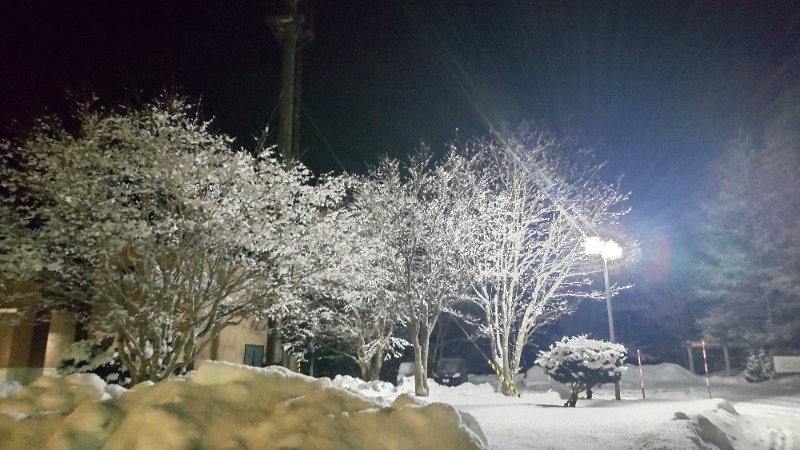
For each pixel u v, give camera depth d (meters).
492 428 10.16
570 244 21.95
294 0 18.70
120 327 13.47
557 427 10.26
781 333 31.83
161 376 13.69
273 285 15.09
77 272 13.93
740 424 12.77
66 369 15.70
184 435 4.34
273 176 15.34
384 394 18.86
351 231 17.42
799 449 10.78
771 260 33.16
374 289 20.66
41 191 13.55
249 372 5.21
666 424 10.23
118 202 13.57
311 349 24.58
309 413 4.58
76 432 4.55
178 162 13.52
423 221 20.45
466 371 31.58
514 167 21.84
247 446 4.34
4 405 5.19
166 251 13.62
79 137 13.83
